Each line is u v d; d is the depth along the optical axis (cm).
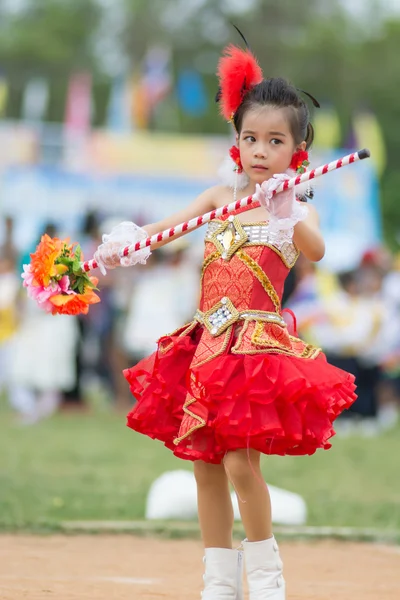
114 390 2219
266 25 5856
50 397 2050
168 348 655
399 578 826
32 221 2534
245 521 628
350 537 998
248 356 621
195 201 691
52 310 675
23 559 876
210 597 642
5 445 1642
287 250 653
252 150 650
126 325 2138
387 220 4703
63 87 5506
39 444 1664
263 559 629
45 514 1085
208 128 5347
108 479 1316
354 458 1573
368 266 1956
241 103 665
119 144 2594
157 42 5981
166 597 723
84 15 6122
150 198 2572
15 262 2072
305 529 1016
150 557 899
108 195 2562
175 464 1466
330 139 2847
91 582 778
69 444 1670
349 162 605
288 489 1266
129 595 727
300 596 743
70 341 2048
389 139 5078
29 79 5559
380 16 5750
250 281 642
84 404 2170
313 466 1474
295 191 640
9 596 709
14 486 1246
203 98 3253
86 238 2188
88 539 980
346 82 5322
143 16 6034
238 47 684
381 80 5266
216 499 650
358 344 1922
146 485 1273
